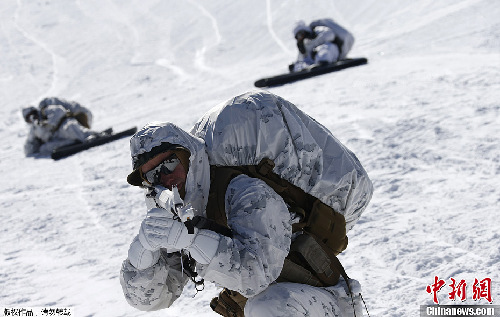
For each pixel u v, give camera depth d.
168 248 4.11
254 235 3.87
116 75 46.56
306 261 4.15
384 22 47.53
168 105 27.48
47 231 11.09
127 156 17.09
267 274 3.87
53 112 21.45
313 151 4.32
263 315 3.89
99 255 9.39
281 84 23.27
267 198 3.96
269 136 4.19
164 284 4.41
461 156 10.62
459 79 16.39
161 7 65.88
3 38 62.81
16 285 8.55
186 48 52.69
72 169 17.20
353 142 12.52
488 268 6.63
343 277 4.31
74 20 66.56
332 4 54.94
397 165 10.77
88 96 42.12
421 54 24.25
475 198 8.70
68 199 13.48
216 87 32.16
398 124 13.10
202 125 4.32
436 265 6.91
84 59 52.88
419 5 48.88
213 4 63.16
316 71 23.44
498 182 9.23
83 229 10.88
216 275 3.80
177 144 4.01
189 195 4.05
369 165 11.02
